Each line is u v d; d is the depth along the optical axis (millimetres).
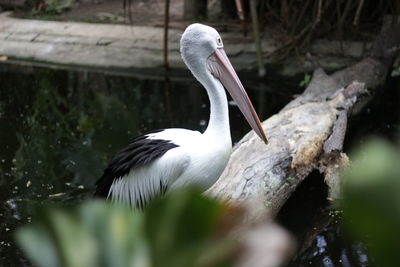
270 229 1190
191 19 12844
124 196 5156
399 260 1040
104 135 8602
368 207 1031
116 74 11469
